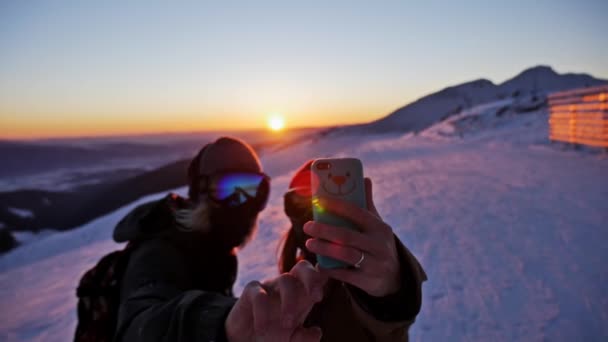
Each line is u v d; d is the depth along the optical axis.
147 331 0.77
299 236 1.34
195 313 0.73
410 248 5.24
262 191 1.47
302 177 1.31
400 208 7.70
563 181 8.78
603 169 9.95
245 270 5.38
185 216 1.30
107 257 1.24
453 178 10.84
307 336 0.60
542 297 3.58
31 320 5.96
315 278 0.62
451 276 4.23
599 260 4.16
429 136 48.22
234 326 0.65
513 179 9.68
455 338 3.15
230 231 1.39
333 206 0.65
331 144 116.00
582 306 3.33
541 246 4.78
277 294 0.63
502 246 4.90
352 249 0.61
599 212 5.95
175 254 1.21
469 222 6.11
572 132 15.53
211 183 1.39
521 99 56.09
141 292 1.00
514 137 25.33
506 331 3.15
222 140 1.46
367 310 0.74
